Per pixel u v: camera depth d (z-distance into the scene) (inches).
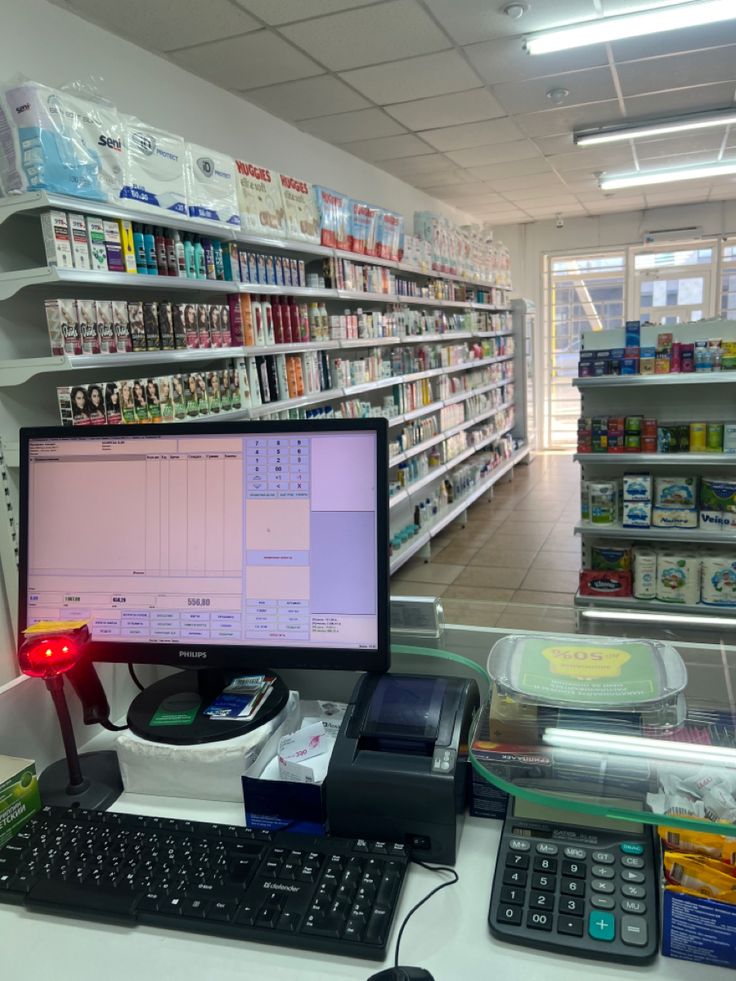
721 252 371.2
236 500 42.1
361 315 181.8
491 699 39.4
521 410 380.2
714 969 27.7
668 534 137.4
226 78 155.2
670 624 46.5
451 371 250.2
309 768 37.3
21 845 35.5
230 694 43.9
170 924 31.0
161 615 43.0
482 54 154.0
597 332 145.0
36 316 100.0
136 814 39.1
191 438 42.5
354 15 131.0
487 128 208.4
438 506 246.2
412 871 34.2
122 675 50.7
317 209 157.6
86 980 28.7
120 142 94.6
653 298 394.0
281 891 31.4
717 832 29.0
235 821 38.3
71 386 93.5
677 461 136.6
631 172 277.7
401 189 273.1
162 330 105.3
